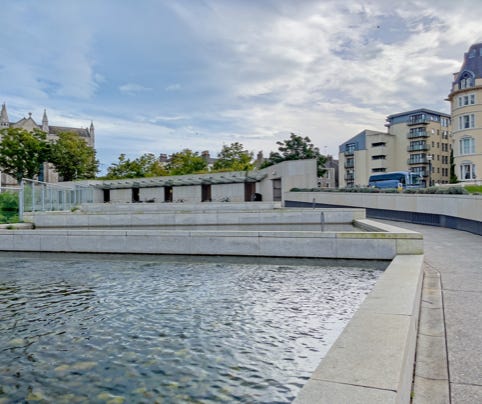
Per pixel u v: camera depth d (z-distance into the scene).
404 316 4.06
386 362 2.98
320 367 2.93
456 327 4.71
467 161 50.41
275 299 7.08
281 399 3.72
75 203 33.19
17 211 25.55
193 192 45.50
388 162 75.69
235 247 11.70
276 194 39.41
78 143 66.88
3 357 4.87
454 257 9.35
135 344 5.18
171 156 68.81
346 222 21.17
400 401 2.66
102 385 4.14
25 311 6.72
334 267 9.99
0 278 9.45
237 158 60.12
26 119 86.19
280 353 4.75
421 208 19.91
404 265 7.32
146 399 3.84
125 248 12.72
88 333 5.62
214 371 4.34
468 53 52.56
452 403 3.10
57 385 4.17
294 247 11.16
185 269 10.20
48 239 13.47
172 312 6.48
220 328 5.66
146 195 49.16
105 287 8.39
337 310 6.36
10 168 63.66
